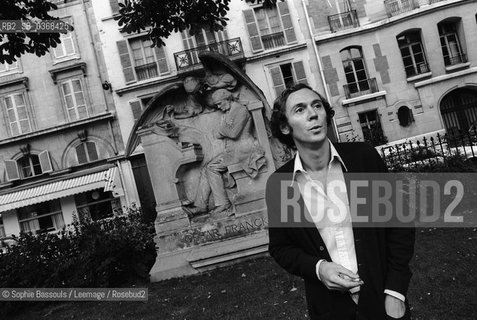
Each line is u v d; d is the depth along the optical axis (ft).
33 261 24.85
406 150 32.17
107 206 77.77
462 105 80.48
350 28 80.07
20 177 79.61
